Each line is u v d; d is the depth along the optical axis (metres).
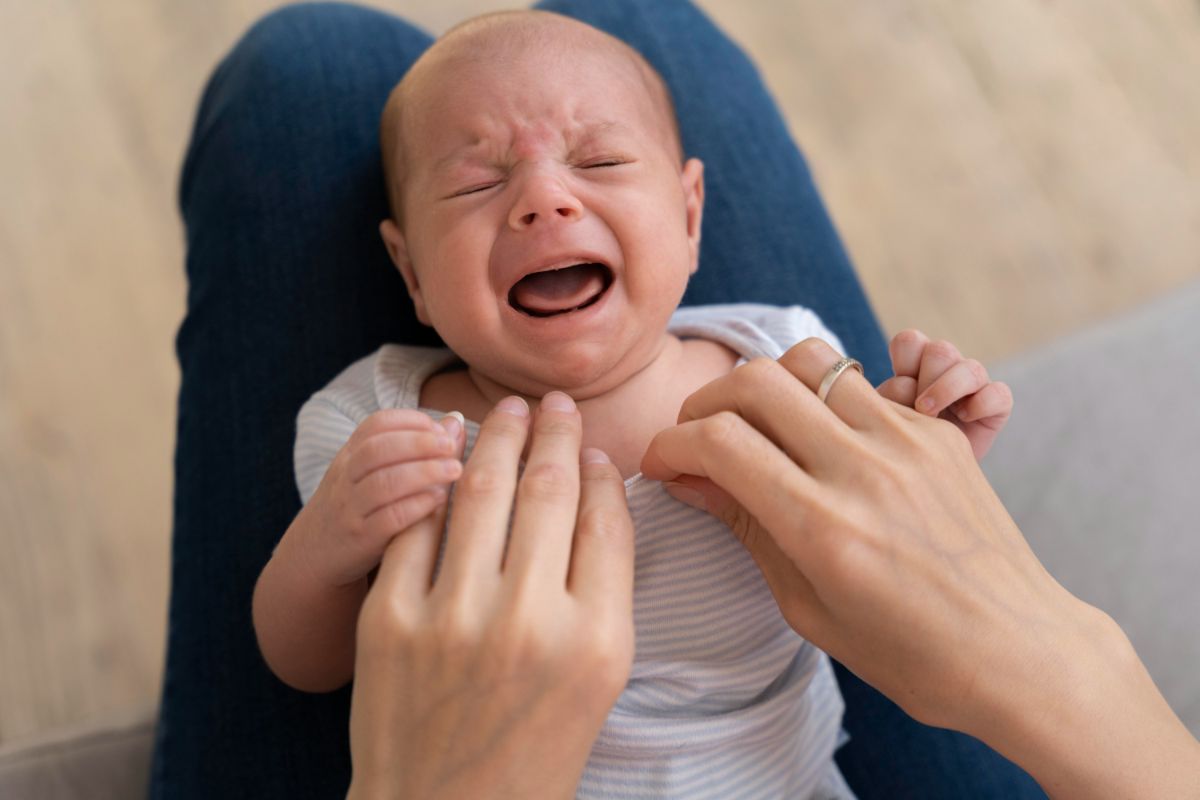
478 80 0.83
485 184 0.81
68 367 1.75
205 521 0.98
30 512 1.65
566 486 0.63
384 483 0.64
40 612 1.59
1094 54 2.02
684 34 1.22
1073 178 1.91
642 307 0.81
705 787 0.77
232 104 1.14
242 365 1.03
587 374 0.81
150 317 1.79
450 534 0.61
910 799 0.90
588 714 0.58
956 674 0.61
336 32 1.16
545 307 0.81
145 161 1.90
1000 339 1.79
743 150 1.17
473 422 0.83
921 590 0.61
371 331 1.04
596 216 0.79
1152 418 1.12
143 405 1.73
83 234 1.85
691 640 0.78
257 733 0.90
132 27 2.00
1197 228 1.86
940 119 1.97
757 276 1.10
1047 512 1.09
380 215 1.07
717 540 0.78
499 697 0.57
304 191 1.07
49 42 1.99
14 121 1.93
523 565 0.58
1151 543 1.04
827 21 2.06
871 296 1.83
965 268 1.85
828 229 1.18
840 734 0.91
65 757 0.93
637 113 0.85
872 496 0.62
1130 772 0.61
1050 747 0.61
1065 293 1.82
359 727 0.60
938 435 0.67
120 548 1.64
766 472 0.62
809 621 0.66
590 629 0.57
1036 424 1.14
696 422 0.65
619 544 0.62
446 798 0.59
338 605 0.77
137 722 0.98
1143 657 0.99
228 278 1.06
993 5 2.07
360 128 1.10
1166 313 1.19
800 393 0.65
